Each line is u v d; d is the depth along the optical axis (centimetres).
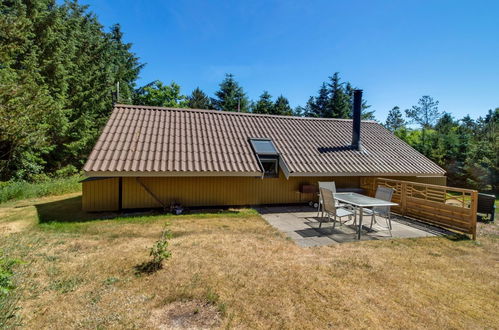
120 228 618
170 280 364
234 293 337
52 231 586
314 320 288
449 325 287
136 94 3153
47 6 1745
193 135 934
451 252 516
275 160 919
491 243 578
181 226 649
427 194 762
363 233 630
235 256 458
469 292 361
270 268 414
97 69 2008
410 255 493
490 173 1566
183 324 274
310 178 982
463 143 1834
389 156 1080
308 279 381
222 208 880
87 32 2150
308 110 4331
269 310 303
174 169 736
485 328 284
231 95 4094
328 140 1114
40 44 1541
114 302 308
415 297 343
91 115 1895
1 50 1172
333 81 3888
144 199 817
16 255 427
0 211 793
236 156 865
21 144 1228
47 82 1537
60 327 261
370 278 392
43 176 1470
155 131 909
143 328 265
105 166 698
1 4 1409
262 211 855
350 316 297
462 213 639
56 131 1546
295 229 654
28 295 314
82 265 404
